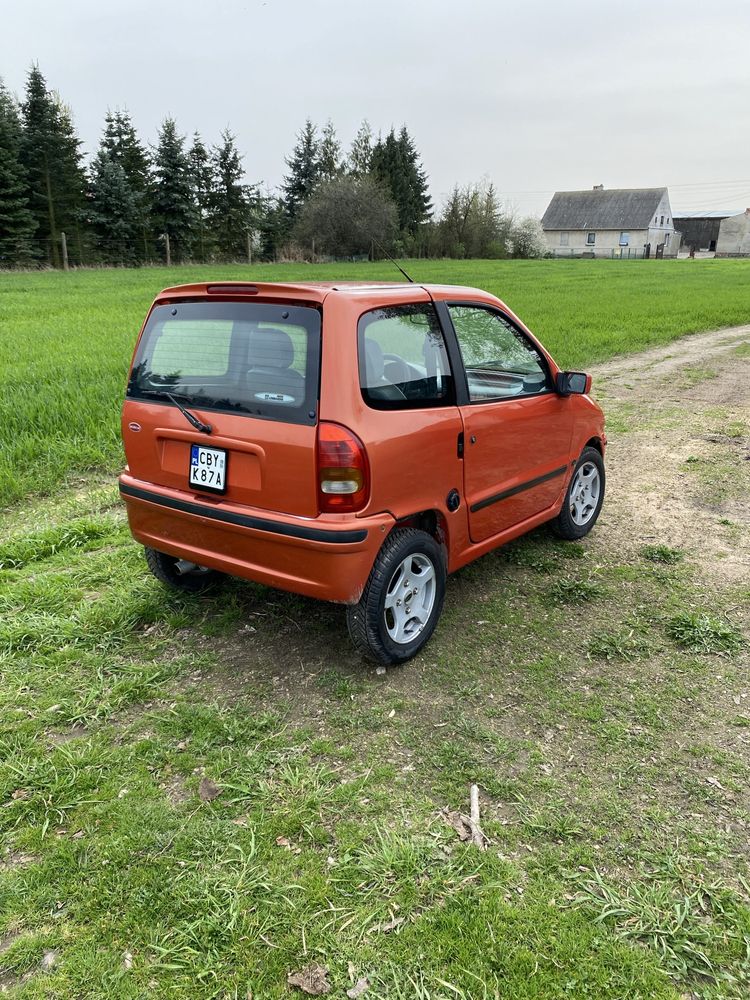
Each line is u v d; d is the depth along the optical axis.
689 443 8.31
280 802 2.88
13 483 6.49
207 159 65.62
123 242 57.03
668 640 4.08
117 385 10.18
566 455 5.07
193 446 3.71
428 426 3.63
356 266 57.66
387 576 3.52
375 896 2.44
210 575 4.71
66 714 3.43
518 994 2.12
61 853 2.62
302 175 76.06
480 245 78.62
